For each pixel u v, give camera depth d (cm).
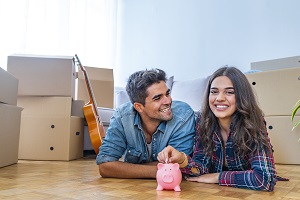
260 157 93
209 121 107
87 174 126
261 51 267
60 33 271
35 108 193
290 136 181
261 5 270
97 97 254
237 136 98
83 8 299
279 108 185
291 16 255
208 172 111
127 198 80
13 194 84
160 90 105
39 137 191
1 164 147
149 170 108
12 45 234
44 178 114
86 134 233
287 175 133
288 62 228
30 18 250
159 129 113
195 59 303
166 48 323
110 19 336
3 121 148
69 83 194
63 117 192
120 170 111
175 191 90
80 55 293
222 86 99
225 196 83
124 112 116
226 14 289
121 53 351
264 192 90
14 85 166
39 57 194
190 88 273
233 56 281
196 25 305
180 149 111
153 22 334
